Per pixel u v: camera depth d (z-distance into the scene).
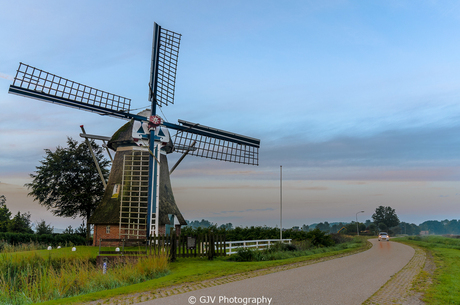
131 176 28.47
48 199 43.66
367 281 13.45
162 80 30.48
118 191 30.67
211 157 34.03
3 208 51.41
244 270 16.56
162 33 30.80
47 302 10.43
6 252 21.16
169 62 31.27
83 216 45.81
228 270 16.47
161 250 20.80
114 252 21.02
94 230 30.34
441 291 11.29
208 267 17.69
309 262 21.02
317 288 11.84
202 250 23.09
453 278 13.91
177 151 33.00
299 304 9.52
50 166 43.00
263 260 23.12
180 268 17.95
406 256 25.53
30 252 21.69
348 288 11.88
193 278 14.16
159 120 27.97
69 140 45.53
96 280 14.80
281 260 21.86
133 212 27.42
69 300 10.58
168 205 31.81
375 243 49.72
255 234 39.34
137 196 27.77
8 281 15.15
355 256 25.69
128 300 10.27
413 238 62.78
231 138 34.97
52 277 14.70
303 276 14.73
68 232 43.69
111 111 28.88
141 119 28.84
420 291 11.41
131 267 16.73
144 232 28.23
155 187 26.86
